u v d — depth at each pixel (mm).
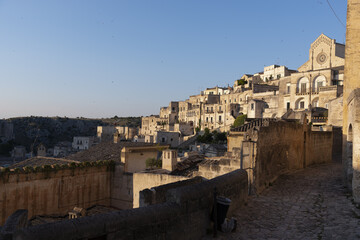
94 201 27188
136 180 22125
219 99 123438
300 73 74438
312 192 14867
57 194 24438
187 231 8148
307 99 72250
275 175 18031
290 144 21000
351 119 14391
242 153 14453
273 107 85125
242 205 12336
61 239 5133
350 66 16984
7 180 21500
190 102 141125
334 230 9445
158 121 143000
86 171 26656
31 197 22797
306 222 10391
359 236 8766
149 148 32031
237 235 9141
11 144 161625
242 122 87188
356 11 16969
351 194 14008
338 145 35281
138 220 6555
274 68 109188
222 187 10305
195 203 8562
